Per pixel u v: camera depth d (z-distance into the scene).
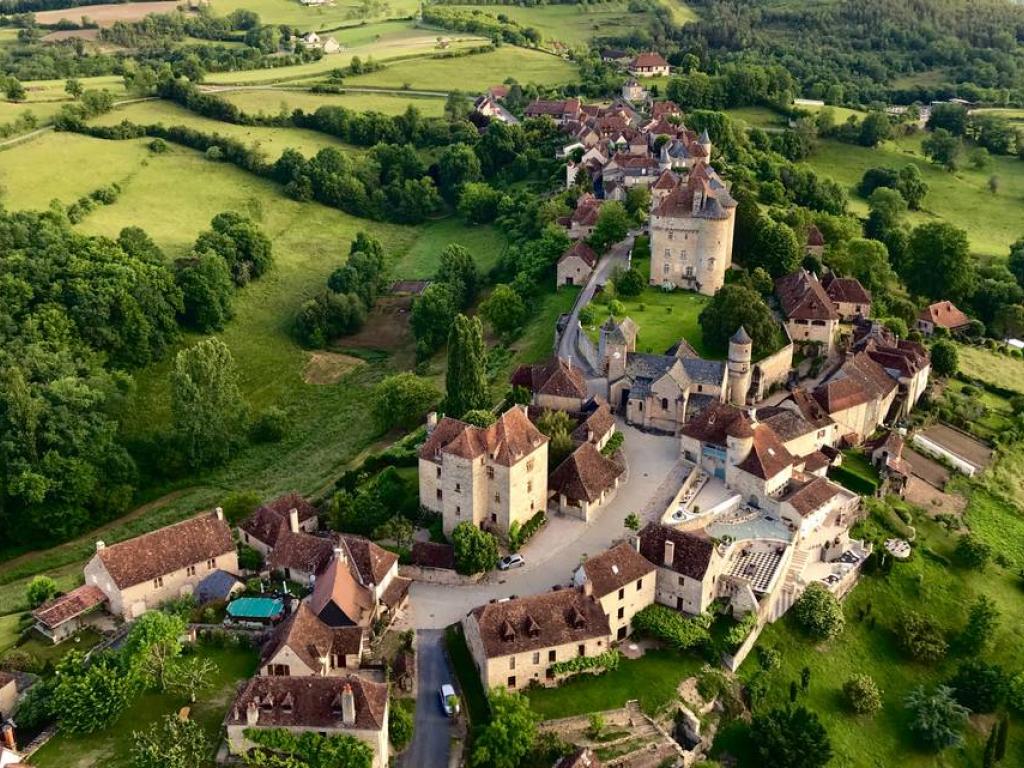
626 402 167.50
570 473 139.75
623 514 139.12
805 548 133.38
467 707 106.12
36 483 166.62
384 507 138.50
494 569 127.81
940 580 139.12
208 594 122.75
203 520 129.62
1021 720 123.38
